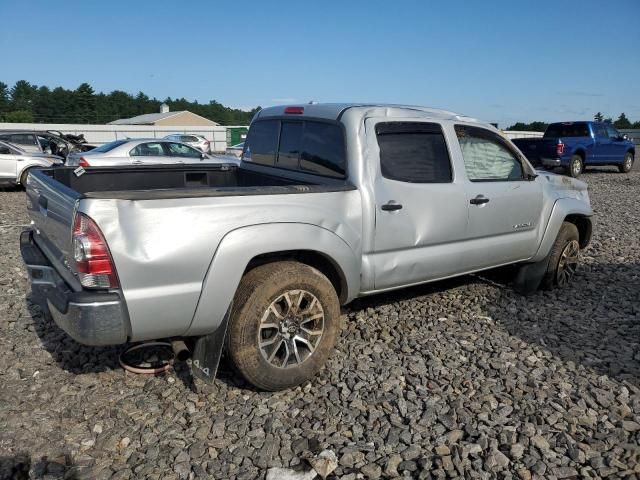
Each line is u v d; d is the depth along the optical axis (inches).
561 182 233.6
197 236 128.5
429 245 178.4
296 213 143.3
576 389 151.3
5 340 177.6
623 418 138.1
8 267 261.7
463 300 221.6
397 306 212.5
